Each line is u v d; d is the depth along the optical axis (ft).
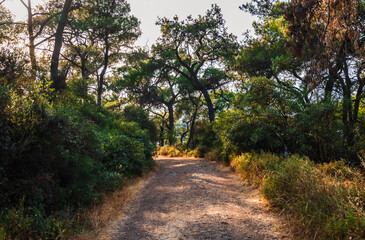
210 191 25.44
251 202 20.80
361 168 25.49
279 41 50.90
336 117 34.32
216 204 20.86
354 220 12.09
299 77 45.50
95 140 23.47
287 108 35.96
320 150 32.94
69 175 17.35
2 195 13.15
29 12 48.37
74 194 17.35
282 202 17.54
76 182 17.98
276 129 36.35
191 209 19.92
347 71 34.96
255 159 30.68
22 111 15.97
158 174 39.17
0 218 12.19
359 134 31.45
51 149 16.56
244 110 39.04
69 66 74.43
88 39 66.39
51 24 57.21
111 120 47.80
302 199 16.08
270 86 38.60
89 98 48.96
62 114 19.04
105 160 28.40
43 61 39.65
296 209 15.85
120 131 42.06
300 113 34.86
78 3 58.13
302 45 30.76
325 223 12.98
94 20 63.21
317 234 12.95
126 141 33.81
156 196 24.75
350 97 36.83
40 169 15.43
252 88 38.40
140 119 63.05
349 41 31.35
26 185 14.16
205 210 19.38
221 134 43.16
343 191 14.85
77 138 19.74
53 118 17.51
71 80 48.85
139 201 23.03
